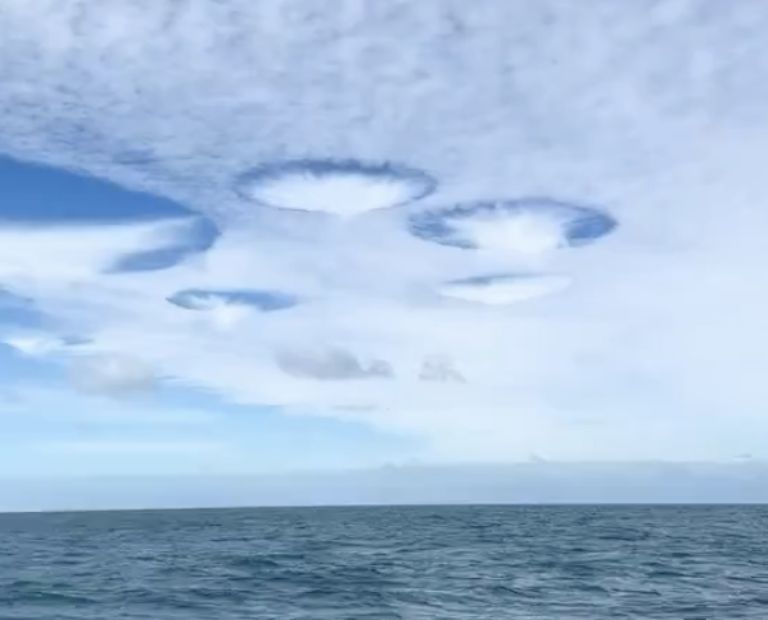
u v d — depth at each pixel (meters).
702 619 24.50
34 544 66.94
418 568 40.50
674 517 128.62
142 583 35.28
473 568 40.12
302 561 45.62
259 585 34.12
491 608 27.34
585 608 26.94
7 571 41.78
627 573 37.03
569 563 42.19
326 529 91.81
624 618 24.89
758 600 28.20
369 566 41.78
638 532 75.62
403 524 107.00
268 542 65.62
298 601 29.47
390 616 26.02
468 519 127.62
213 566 43.22
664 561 42.78
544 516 142.62
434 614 26.22
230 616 26.48
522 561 43.78
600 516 138.62
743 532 74.69
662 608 26.70
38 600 30.41
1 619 26.36
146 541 69.81
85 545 64.75
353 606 28.16
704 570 38.09
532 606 27.58
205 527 102.62
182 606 28.66
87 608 28.48
